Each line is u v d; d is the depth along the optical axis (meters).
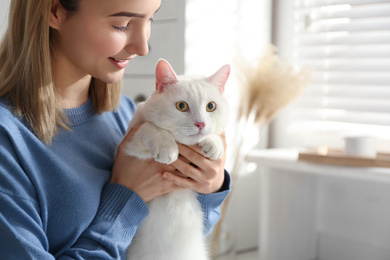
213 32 1.70
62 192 0.78
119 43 0.79
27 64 0.77
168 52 1.63
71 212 0.78
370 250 1.78
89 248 0.78
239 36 1.83
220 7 1.72
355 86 1.76
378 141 1.73
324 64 1.83
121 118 1.04
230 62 1.80
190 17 1.59
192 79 0.96
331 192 1.87
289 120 1.96
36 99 0.78
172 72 0.92
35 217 0.74
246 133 1.75
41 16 0.76
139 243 0.92
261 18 1.92
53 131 0.81
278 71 1.61
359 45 1.72
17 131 0.76
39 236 0.73
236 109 1.83
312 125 1.89
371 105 1.72
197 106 0.89
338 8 1.78
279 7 1.95
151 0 0.79
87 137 0.90
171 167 0.88
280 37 1.95
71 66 0.87
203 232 1.00
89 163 0.87
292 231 1.76
